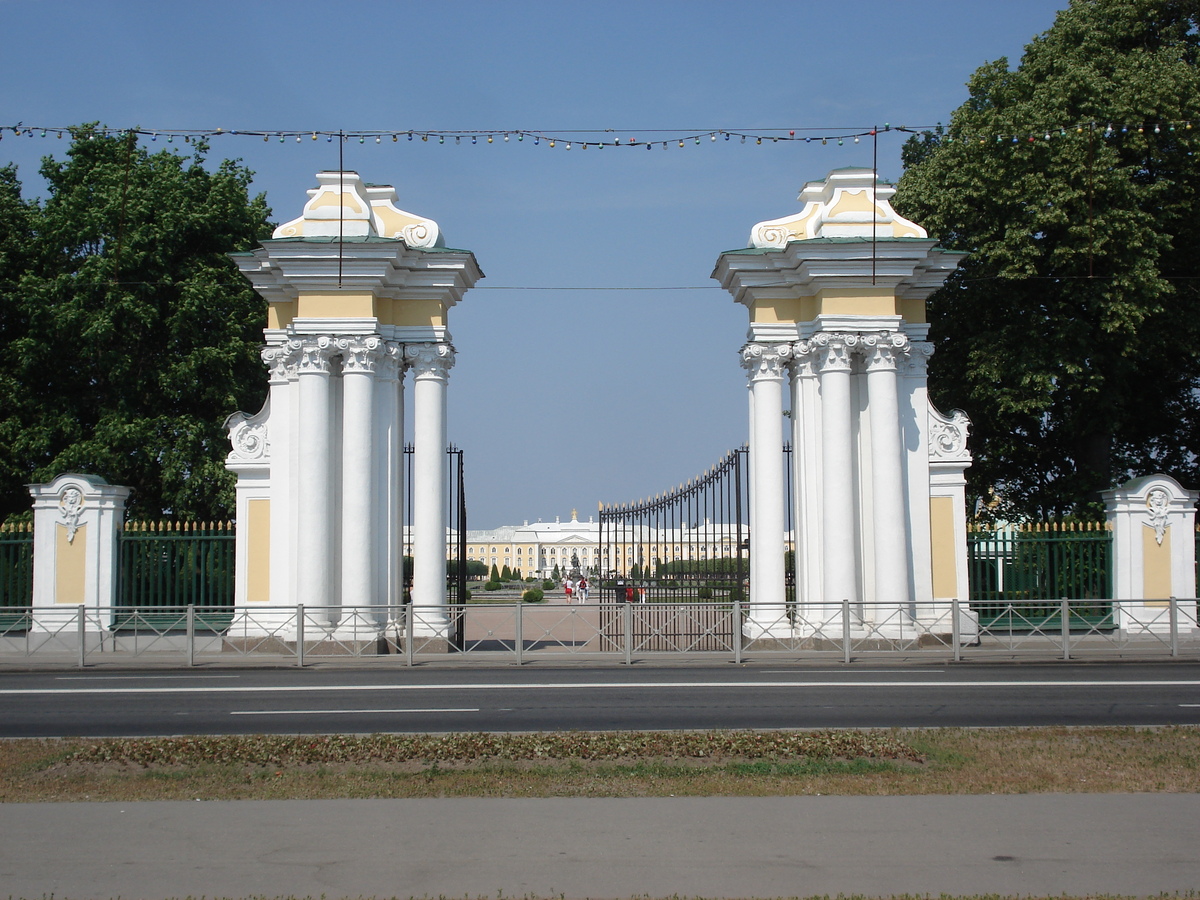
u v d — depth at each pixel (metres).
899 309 19.48
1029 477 27.62
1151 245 22.86
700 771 9.12
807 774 9.01
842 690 14.04
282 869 6.76
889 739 10.23
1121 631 19.52
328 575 18.47
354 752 9.81
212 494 26.67
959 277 25.12
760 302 19.52
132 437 25.86
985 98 26.14
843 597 18.52
